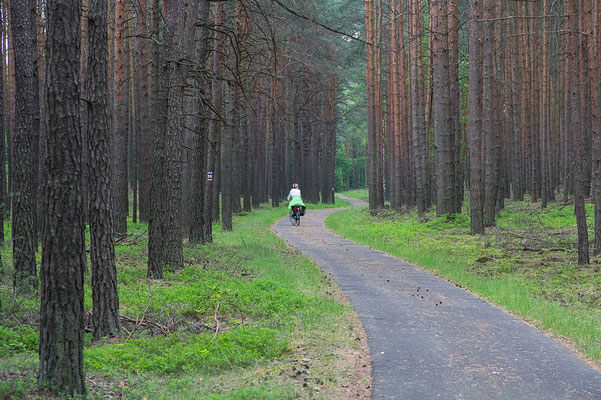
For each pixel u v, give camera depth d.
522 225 24.53
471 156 22.78
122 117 21.72
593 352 7.54
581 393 6.12
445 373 6.86
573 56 15.38
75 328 5.67
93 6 8.64
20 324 8.88
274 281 12.80
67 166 5.62
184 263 15.55
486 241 19.70
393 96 38.34
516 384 6.43
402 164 42.34
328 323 9.48
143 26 21.88
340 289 12.94
